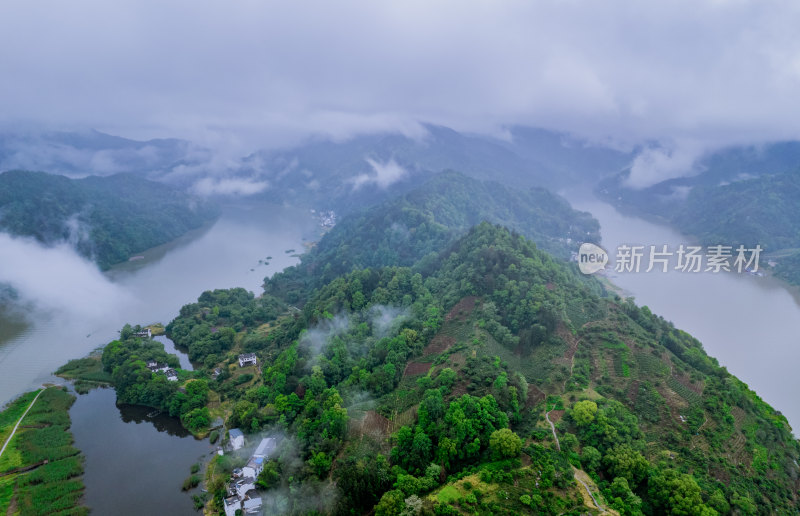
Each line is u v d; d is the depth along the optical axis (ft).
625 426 409.08
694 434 412.36
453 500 337.72
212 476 467.93
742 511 342.03
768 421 445.78
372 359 574.15
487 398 423.23
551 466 361.30
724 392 458.09
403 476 369.50
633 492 362.33
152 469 486.38
